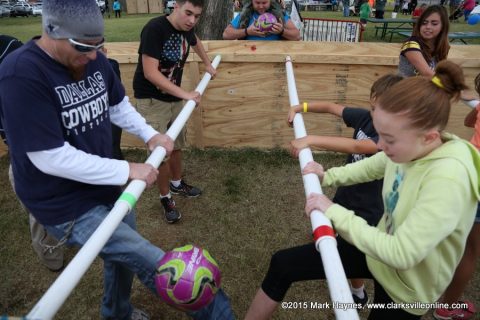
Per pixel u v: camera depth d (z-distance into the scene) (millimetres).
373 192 1911
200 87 2662
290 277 1558
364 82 3609
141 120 1922
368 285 2479
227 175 3684
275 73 3660
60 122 1407
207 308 1609
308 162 1629
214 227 3000
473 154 1174
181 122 2121
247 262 2637
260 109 3855
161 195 3018
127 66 3672
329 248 1133
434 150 1184
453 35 8023
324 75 3625
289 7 5496
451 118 3725
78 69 1430
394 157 1195
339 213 1251
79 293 2389
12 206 3260
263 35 3795
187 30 2631
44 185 1470
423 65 2875
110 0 26578
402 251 1101
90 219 1548
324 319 2215
